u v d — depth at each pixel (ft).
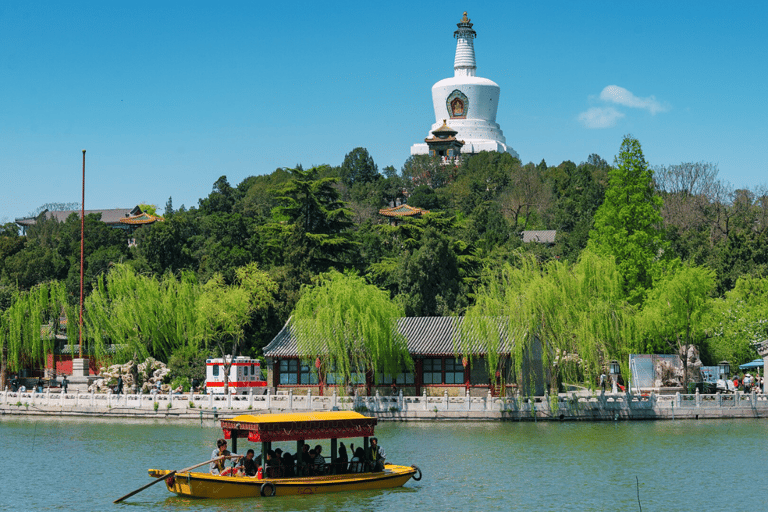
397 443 175.73
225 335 279.49
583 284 213.25
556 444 173.17
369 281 328.08
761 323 263.70
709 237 430.20
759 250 334.44
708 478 140.15
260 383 256.11
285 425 130.41
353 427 135.74
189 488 126.21
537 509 120.78
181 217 479.41
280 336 244.42
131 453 167.73
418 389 229.04
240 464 132.77
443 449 167.84
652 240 276.21
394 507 121.80
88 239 536.83
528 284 214.69
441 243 309.63
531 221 636.48
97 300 262.26
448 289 307.58
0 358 271.69
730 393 224.12
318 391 235.81
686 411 211.61
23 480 142.10
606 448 168.25
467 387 225.15
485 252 407.64
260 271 297.94
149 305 256.73
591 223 483.51
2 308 326.85
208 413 221.05
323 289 223.71
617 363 248.11
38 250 495.82
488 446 171.12
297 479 127.75
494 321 212.02
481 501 125.39
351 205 620.90
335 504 123.44
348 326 216.95
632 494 129.29
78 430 201.26
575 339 211.41
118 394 231.09
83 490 134.41
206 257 376.48
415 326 239.50
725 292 308.60
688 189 501.56
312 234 328.70
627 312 221.25
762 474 143.02
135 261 392.88
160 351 276.21
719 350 266.77
